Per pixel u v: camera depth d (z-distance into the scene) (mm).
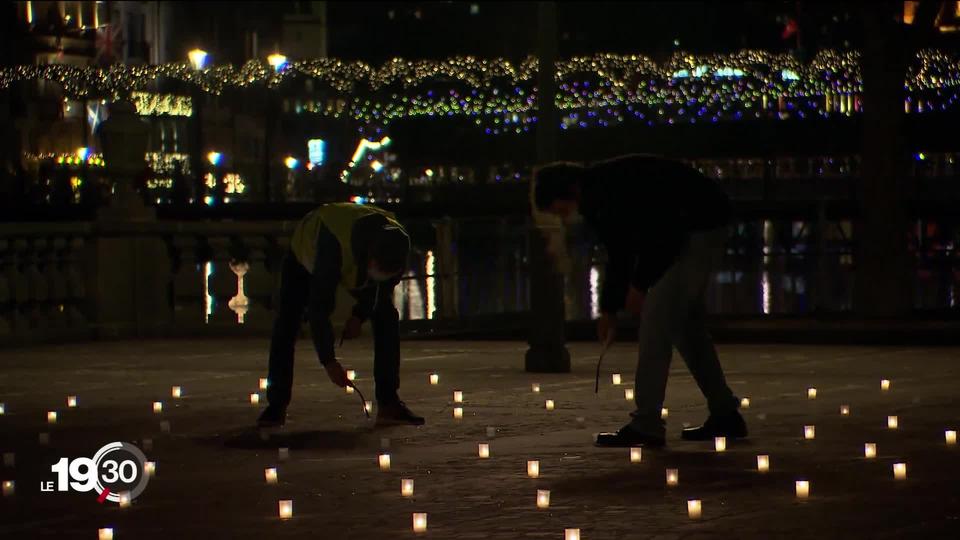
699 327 10641
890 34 22922
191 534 7633
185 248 21750
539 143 15695
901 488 8602
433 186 70188
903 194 23016
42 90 77875
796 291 34750
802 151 57906
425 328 22094
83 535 7645
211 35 108938
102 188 57906
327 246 11242
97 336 20859
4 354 18547
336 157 103188
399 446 10586
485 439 10898
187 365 17031
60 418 12367
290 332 11789
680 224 10117
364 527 7727
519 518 7902
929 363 16562
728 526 7594
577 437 10938
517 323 22578
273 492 8781
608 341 10359
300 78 101312
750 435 10875
